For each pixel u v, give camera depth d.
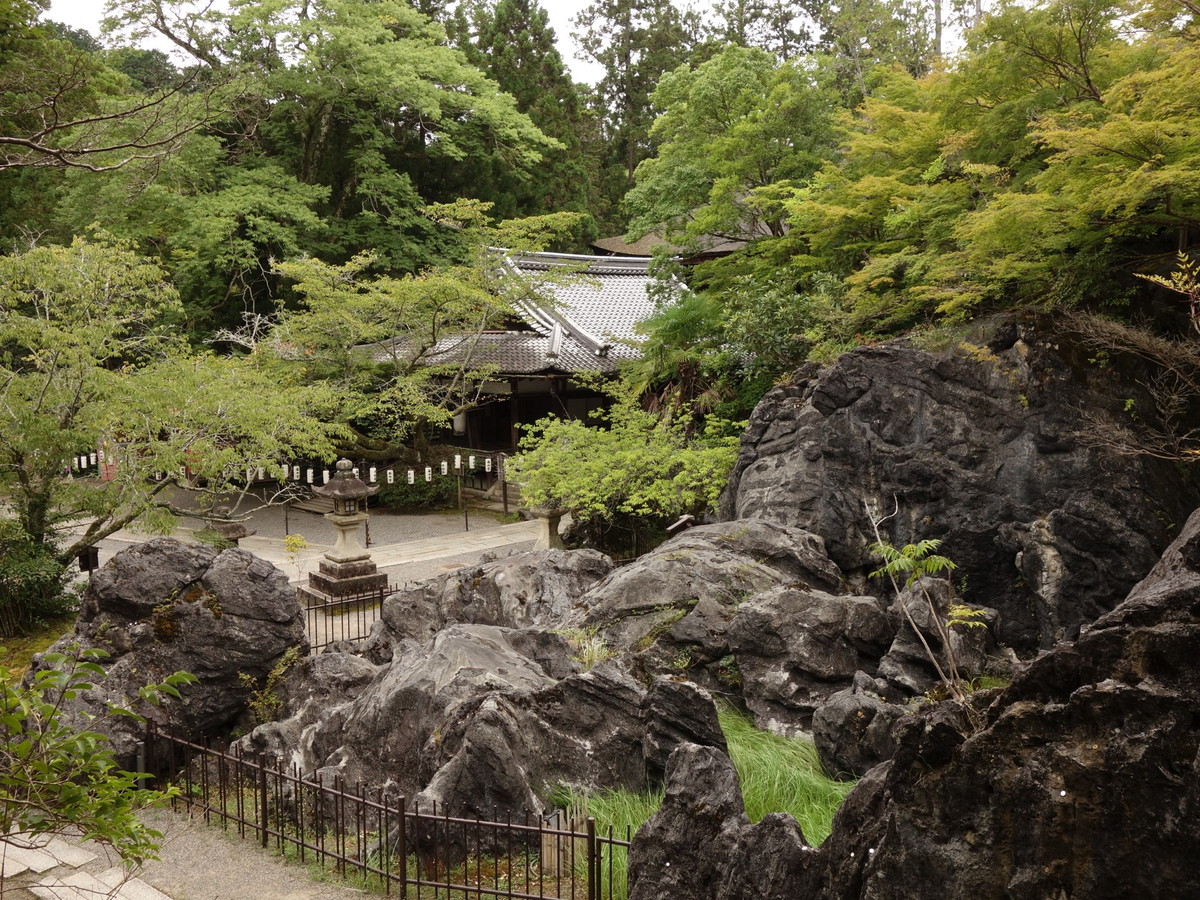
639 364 22.02
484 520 25.84
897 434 12.41
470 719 8.23
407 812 7.80
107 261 16.69
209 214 26.39
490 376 27.25
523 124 33.06
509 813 7.68
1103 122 11.76
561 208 41.25
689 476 16.78
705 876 6.00
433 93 30.16
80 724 9.59
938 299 13.99
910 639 9.27
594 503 17.31
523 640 10.26
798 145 22.06
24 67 12.09
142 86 28.31
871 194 15.28
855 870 5.35
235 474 17.12
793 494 13.10
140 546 11.16
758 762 8.12
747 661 9.71
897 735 5.31
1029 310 12.20
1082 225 10.95
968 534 11.83
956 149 13.38
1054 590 11.23
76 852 8.22
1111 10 12.82
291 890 7.55
